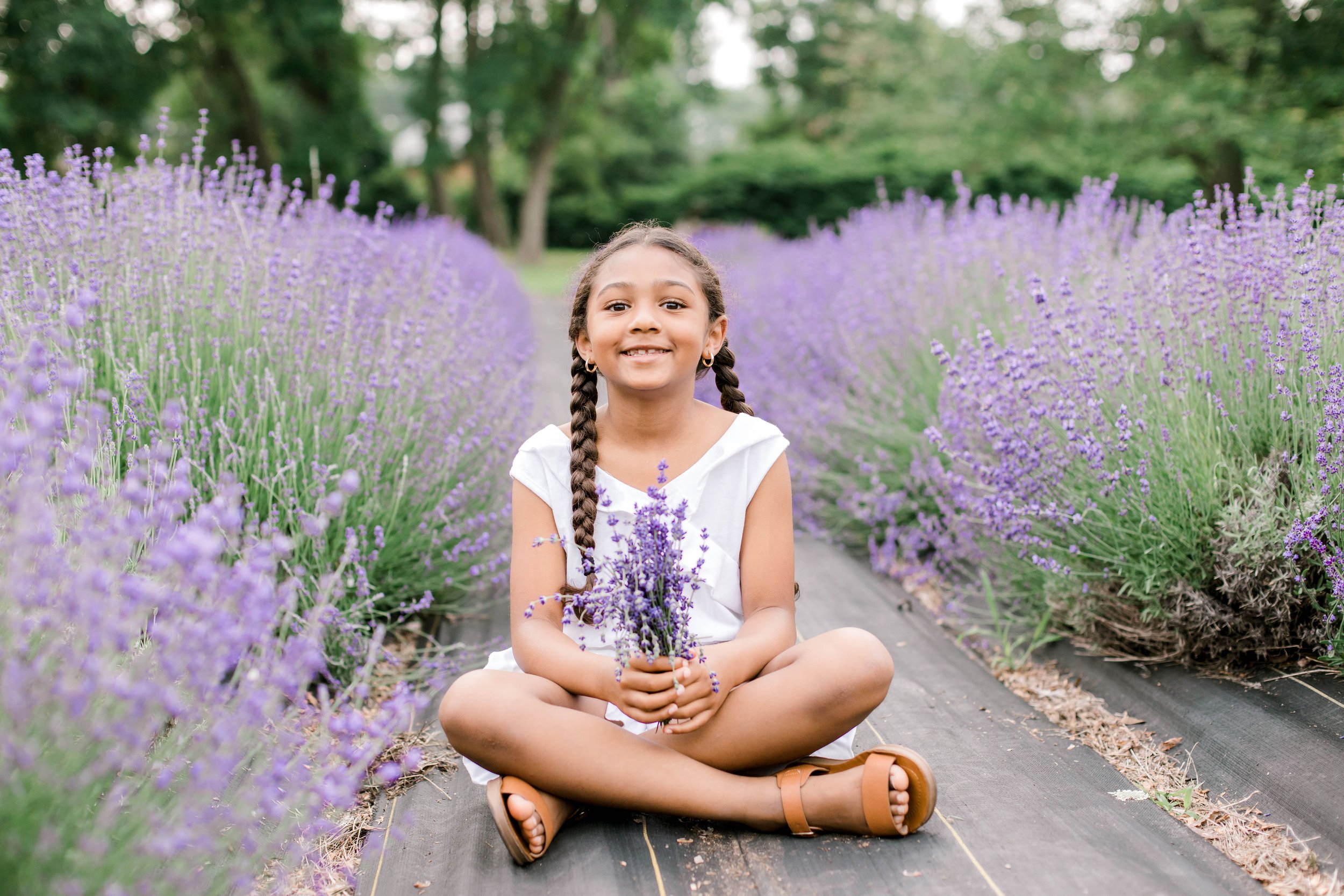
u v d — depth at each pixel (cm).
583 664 184
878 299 440
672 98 4006
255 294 291
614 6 2569
